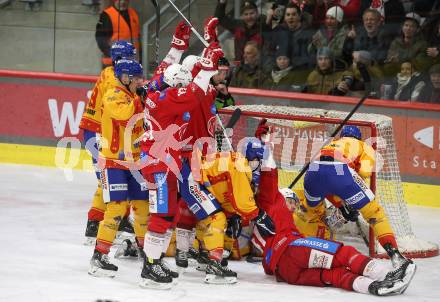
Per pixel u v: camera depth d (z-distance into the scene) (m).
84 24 27.17
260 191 15.36
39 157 27.39
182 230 15.63
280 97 25.38
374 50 24.48
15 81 27.48
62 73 27.45
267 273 15.52
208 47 14.30
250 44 25.80
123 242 16.56
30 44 27.75
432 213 22.55
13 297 13.45
